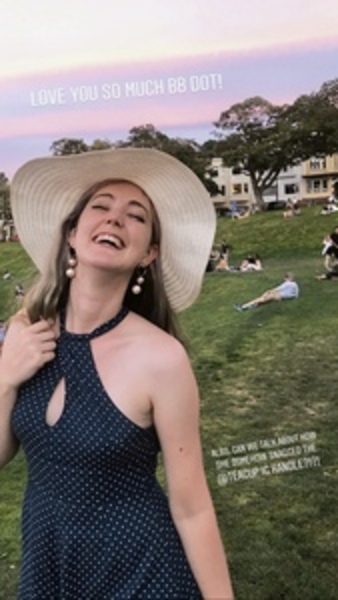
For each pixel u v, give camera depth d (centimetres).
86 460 110
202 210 128
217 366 243
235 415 241
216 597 119
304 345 243
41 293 121
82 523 113
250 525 237
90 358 114
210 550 118
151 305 130
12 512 230
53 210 130
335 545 235
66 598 115
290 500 238
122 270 115
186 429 113
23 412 115
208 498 118
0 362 117
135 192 122
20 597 122
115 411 110
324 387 242
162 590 113
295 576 233
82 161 121
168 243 129
